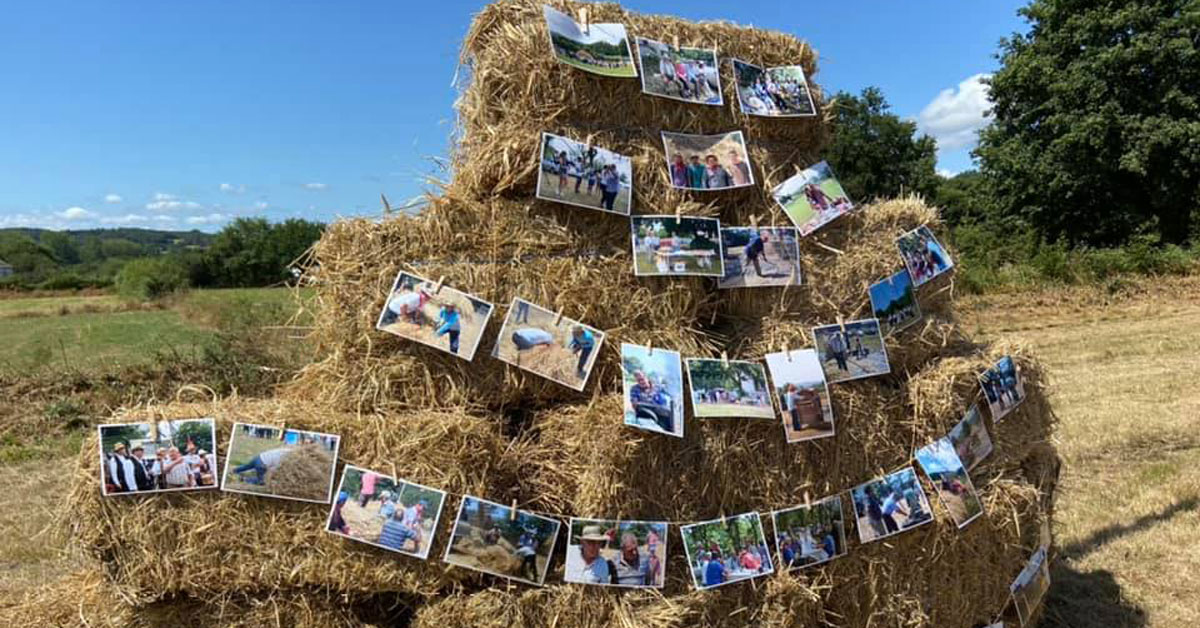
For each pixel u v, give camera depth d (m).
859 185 32.00
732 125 3.12
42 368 8.84
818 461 2.84
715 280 2.99
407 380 2.69
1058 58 25.59
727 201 3.11
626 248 2.87
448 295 2.65
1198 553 3.99
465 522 2.50
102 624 2.53
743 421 2.75
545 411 2.79
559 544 2.66
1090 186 24.70
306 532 2.45
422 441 2.51
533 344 2.69
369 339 2.67
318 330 2.77
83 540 2.38
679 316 2.89
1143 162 23.12
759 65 3.22
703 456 2.69
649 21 3.06
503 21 2.89
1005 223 27.20
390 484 2.48
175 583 2.39
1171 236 24.58
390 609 2.64
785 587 2.71
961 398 3.08
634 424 2.56
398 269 2.69
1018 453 3.30
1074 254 18.05
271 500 2.44
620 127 2.94
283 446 2.44
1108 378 8.42
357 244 2.69
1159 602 3.54
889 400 3.04
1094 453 5.70
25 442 7.32
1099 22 24.27
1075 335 11.73
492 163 2.78
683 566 2.68
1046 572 3.39
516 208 2.79
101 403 8.17
